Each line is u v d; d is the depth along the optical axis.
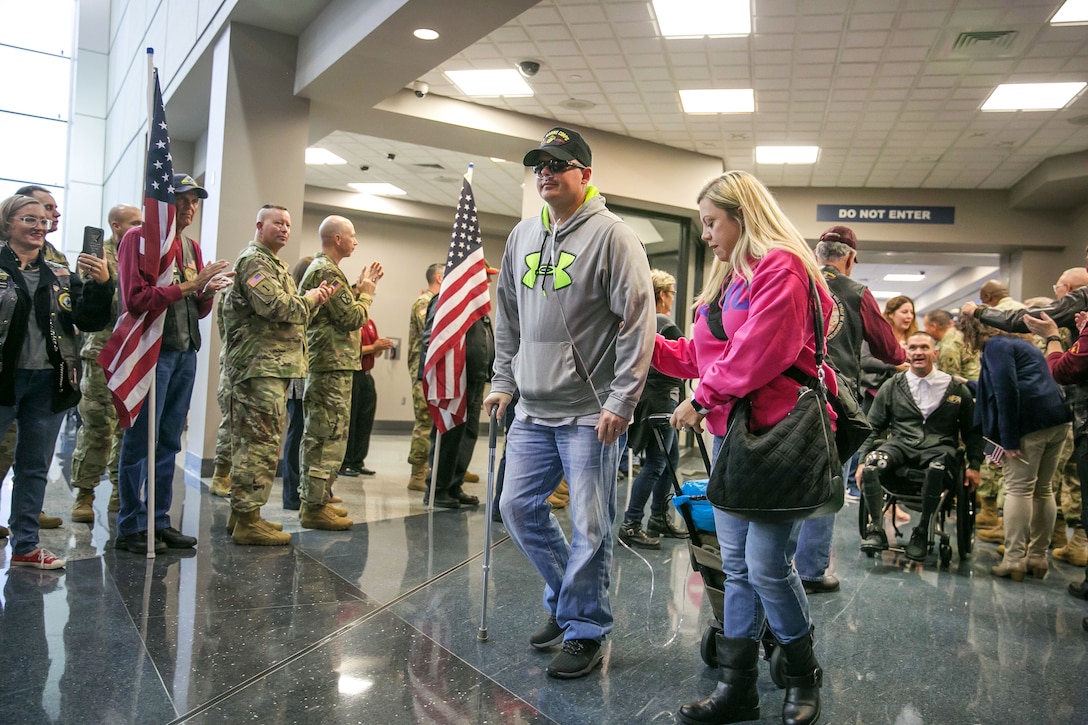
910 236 12.26
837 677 2.76
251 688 2.41
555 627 2.87
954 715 2.45
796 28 7.07
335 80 7.46
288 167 7.79
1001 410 4.29
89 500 4.82
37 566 3.64
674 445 4.86
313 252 14.35
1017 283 12.34
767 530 2.14
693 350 2.72
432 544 4.59
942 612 3.68
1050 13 6.64
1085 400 3.75
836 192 12.42
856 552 5.06
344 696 2.38
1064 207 11.81
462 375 5.50
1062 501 5.09
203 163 11.24
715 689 2.49
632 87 8.58
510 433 2.82
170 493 4.23
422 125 9.07
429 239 15.16
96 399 4.80
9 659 2.55
